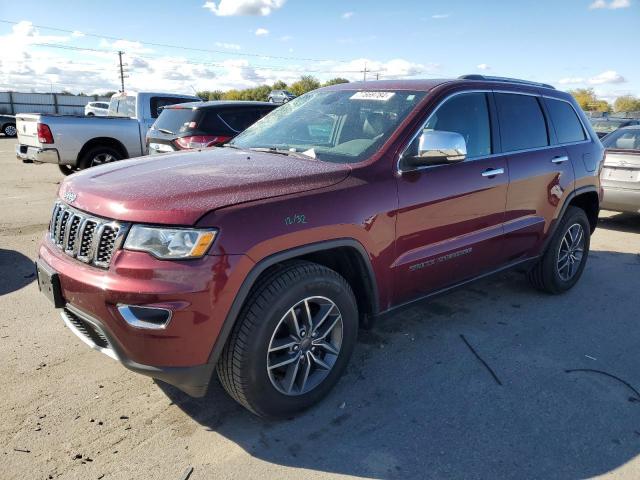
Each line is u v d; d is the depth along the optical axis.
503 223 4.07
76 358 3.53
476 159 3.81
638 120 15.34
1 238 6.36
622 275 5.69
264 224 2.59
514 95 4.30
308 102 4.22
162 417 2.92
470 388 3.31
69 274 2.63
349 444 2.75
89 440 2.71
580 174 4.82
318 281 2.83
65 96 44.09
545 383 3.40
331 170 3.03
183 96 11.57
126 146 10.66
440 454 2.68
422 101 3.54
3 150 18.20
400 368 3.53
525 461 2.65
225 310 2.49
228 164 3.19
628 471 2.59
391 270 3.25
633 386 3.39
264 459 2.62
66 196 2.95
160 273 2.40
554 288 4.91
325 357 3.07
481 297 4.89
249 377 2.66
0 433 2.73
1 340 3.74
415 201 3.29
